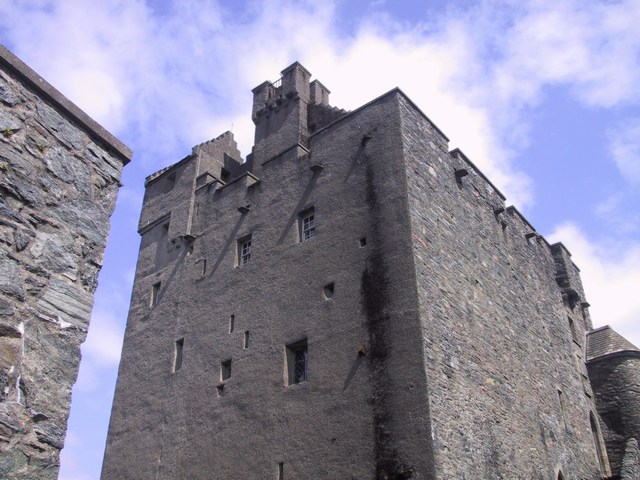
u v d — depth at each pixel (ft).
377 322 62.80
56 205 26.50
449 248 71.10
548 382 83.51
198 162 97.66
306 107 93.45
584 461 84.53
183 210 94.32
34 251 24.91
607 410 97.04
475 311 70.95
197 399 75.77
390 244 65.98
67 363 24.62
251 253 80.84
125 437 81.25
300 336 68.90
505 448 64.64
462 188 80.69
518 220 96.17
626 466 84.12
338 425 60.59
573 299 106.32
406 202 67.10
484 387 65.87
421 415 55.31
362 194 71.82
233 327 77.05
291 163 82.89
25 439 22.29
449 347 62.59
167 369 81.87
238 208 85.46
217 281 82.89
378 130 74.59
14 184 25.07
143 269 95.40
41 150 26.71
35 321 24.00
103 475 80.43
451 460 54.80
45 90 27.55
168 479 72.90
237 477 66.18
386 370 59.72
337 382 62.85
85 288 26.50
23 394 22.71
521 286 87.51
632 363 98.48
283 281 74.43
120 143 30.55
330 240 72.02
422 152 74.59
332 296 68.33
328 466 59.36
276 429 65.46
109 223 28.78
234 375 73.36
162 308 88.38
